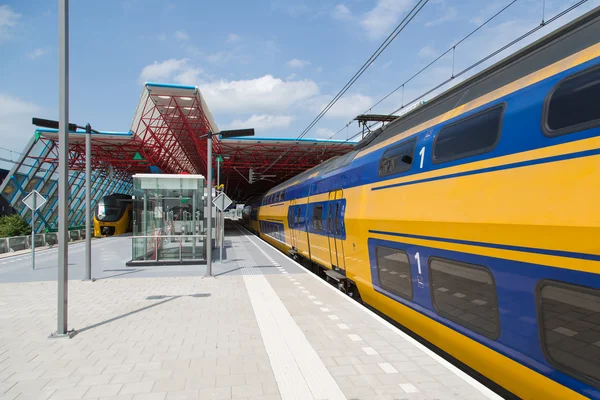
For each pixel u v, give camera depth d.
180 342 6.16
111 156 33.91
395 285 6.66
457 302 4.89
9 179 28.14
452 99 5.85
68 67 6.78
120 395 4.40
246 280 11.56
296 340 6.18
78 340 6.28
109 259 17.06
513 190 3.96
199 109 23.83
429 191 5.49
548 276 3.50
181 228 15.16
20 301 9.09
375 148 8.12
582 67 3.55
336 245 10.17
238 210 102.81
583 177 3.21
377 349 5.74
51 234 25.61
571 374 3.33
